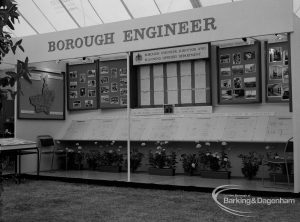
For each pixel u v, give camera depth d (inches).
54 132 353.4
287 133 261.6
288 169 253.0
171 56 312.8
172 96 318.7
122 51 264.8
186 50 306.0
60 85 359.6
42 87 340.2
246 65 286.5
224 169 291.0
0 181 91.0
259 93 280.8
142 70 331.9
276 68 275.3
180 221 167.6
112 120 344.8
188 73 311.3
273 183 253.0
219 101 297.7
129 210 190.2
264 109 282.8
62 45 288.4
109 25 269.0
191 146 309.4
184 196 224.8
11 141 283.3
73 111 365.1
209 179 276.5
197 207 194.7
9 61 306.8
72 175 304.0
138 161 323.3
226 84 295.1
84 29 279.3
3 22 74.1
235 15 225.5
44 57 295.9
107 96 346.0
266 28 215.8
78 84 359.6
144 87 331.3
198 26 237.3
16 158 284.2
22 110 323.6
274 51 275.9
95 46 274.5
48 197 226.1
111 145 346.9
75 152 348.8
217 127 290.7
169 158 305.4
